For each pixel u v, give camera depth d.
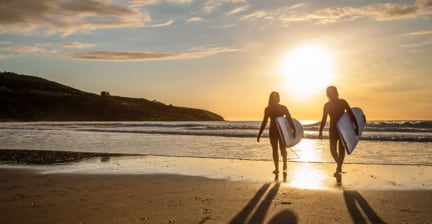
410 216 5.25
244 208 5.73
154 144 18.16
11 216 5.30
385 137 21.00
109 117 112.06
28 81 135.75
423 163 11.38
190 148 16.19
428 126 36.09
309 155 13.65
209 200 6.30
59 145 17.91
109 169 10.12
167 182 8.09
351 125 8.98
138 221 5.02
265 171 9.77
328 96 9.29
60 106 109.50
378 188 7.36
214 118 144.38
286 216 5.26
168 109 137.12
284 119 9.31
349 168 10.31
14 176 8.96
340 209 5.65
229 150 15.27
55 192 7.02
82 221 5.04
